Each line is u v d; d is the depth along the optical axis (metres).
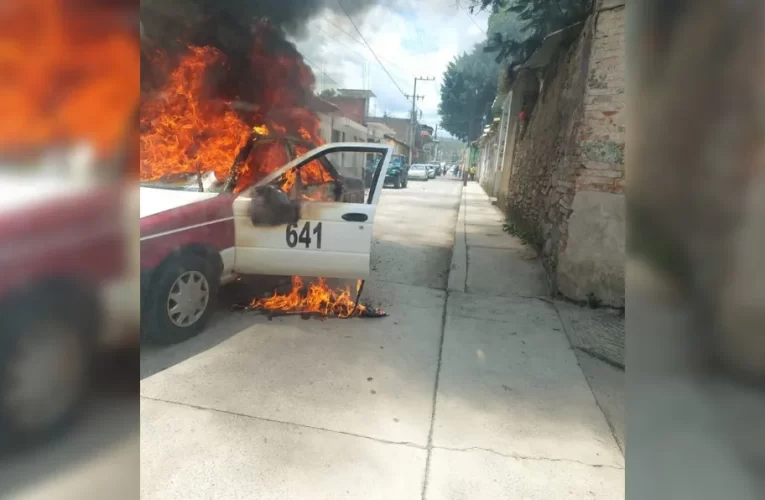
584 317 4.77
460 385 3.38
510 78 10.48
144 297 3.53
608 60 4.85
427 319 4.62
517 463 2.56
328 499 2.24
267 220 4.20
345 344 3.94
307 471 2.41
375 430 2.79
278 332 4.10
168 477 2.32
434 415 2.98
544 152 7.64
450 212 12.59
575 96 5.62
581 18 5.88
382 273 6.07
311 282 5.18
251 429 2.72
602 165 4.96
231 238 4.12
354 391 3.20
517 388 3.37
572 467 2.55
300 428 2.76
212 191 4.39
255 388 3.16
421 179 30.88
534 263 6.57
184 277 3.75
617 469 2.55
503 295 5.39
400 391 3.24
